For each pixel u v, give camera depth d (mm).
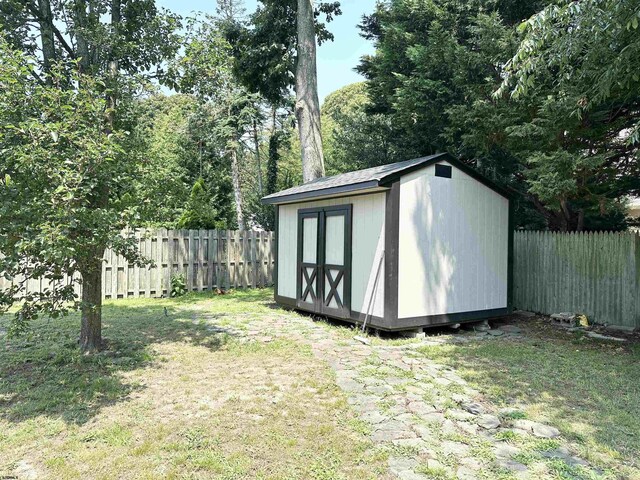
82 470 2709
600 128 7609
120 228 4848
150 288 10711
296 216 8688
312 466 2797
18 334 4156
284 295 9039
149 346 5688
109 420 3424
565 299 8352
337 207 7414
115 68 5633
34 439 3104
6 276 3887
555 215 9664
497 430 3371
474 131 9023
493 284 7555
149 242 10648
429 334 6906
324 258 7758
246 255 12555
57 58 5453
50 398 3854
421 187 6633
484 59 9203
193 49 5930
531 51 5242
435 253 6773
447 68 10398
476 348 5895
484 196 7453
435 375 4664
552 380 4566
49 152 3816
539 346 6090
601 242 7793
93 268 4781
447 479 2668
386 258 6363
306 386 4246
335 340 6219
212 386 4219
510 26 9797
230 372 4656
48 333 6246
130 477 2645
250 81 14711
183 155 22703
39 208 3762
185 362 4992
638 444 3172
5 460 2822
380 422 3463
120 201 5133
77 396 3904
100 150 4094
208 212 13180
